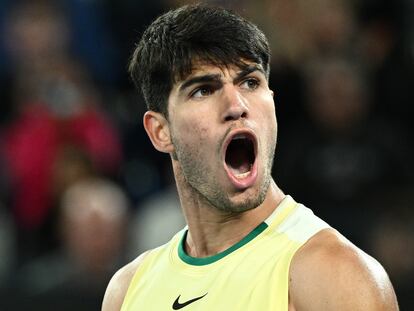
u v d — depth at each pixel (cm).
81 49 2227
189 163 880
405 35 2106
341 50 2042
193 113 864
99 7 2250
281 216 880
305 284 797
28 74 2188
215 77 855
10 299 1781
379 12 2139
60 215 1958
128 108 2159
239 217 883
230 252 876
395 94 2023
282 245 844
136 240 1939
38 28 2208
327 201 1883
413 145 1994
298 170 1902
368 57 2064
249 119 850
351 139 1906
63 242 1902
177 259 923
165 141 914
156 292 911
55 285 1795
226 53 851
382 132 1920
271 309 802
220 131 855
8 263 1998
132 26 2217
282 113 1998
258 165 855
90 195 1869
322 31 2050
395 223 1842
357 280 785
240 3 2019
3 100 2203
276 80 2005
